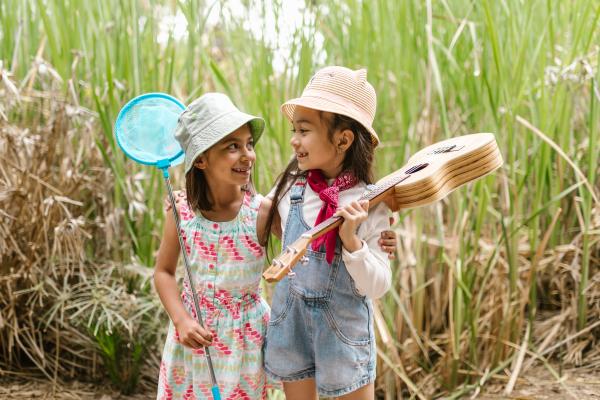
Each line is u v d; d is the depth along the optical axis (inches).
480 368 135.2
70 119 132.6
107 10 140.4
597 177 148.0
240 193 93.2
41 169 133.9
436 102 140.0
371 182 90.1
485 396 128.3
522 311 136.9
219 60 161.0
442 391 131.2
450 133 141.3
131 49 138.1
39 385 131.9
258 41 138.8
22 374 133.9
